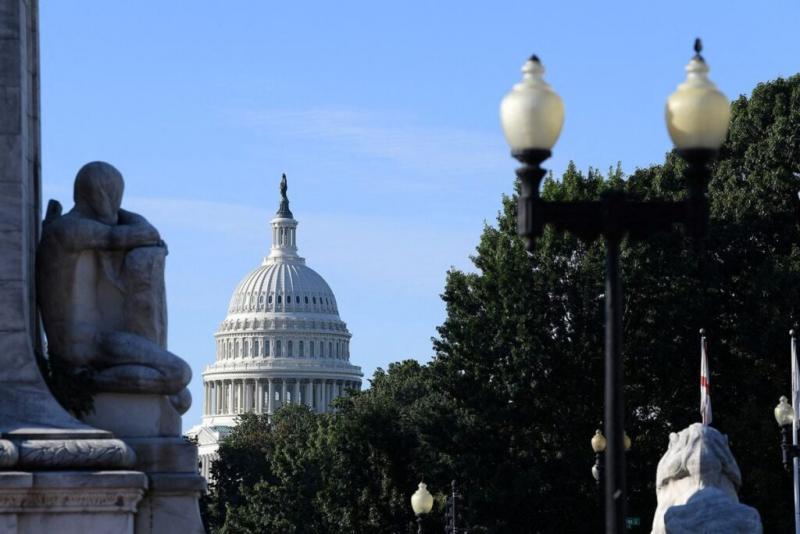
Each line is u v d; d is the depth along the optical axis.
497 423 130.38
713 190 137.75
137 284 40.69
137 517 39.31
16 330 38.09
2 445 36.16
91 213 41.12
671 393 131.88
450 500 105.69
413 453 156.25
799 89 138.38
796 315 129.88
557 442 131.50
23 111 38.81
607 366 28.47
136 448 39.66
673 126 28.83
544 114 28.25
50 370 39.59
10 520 35.84
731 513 40.38
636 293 129.50
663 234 129.38
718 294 131.12
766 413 125.62
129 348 40.28
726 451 42.56
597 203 28.88
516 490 128.62
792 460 97.44
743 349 128.12
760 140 140.75
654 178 137.50
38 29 42.56
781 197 135.00
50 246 40.41
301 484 198.12
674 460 42.72
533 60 28.64
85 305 40.53
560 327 131.00
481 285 133.50
